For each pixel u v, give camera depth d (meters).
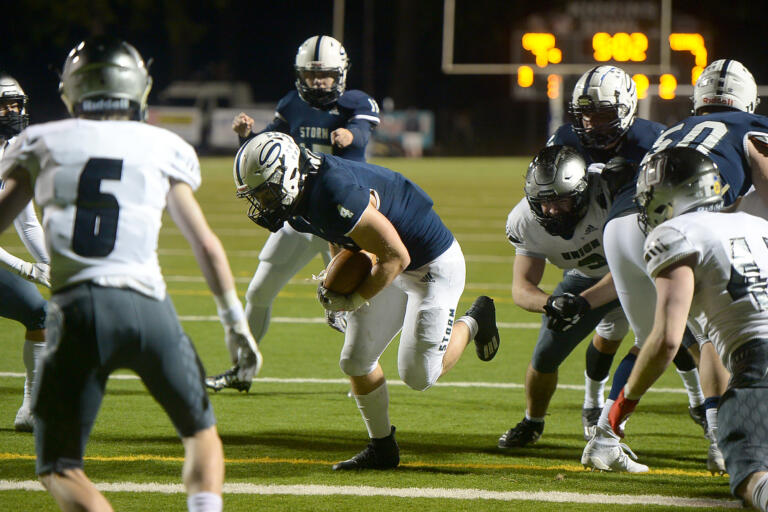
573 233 15.03
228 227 47.59
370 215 12.72
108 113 10.32
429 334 14.35
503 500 13.10
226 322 10.20
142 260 9.95
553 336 15.52
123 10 136.62
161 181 10.13
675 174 11.51
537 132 127.81
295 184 12.59
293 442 16.11
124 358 9.87
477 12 101.88
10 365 21.36
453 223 49.94
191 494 9.80
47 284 14.46
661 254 11.16
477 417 18.02
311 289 32.50
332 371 21.55
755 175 13.62
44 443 9.84
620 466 14.35
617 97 15.48
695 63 78.06
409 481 13.98
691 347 14.97
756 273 11.05
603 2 77.62
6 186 10.23
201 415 10.08
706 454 15.63
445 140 127.19
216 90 125.31
